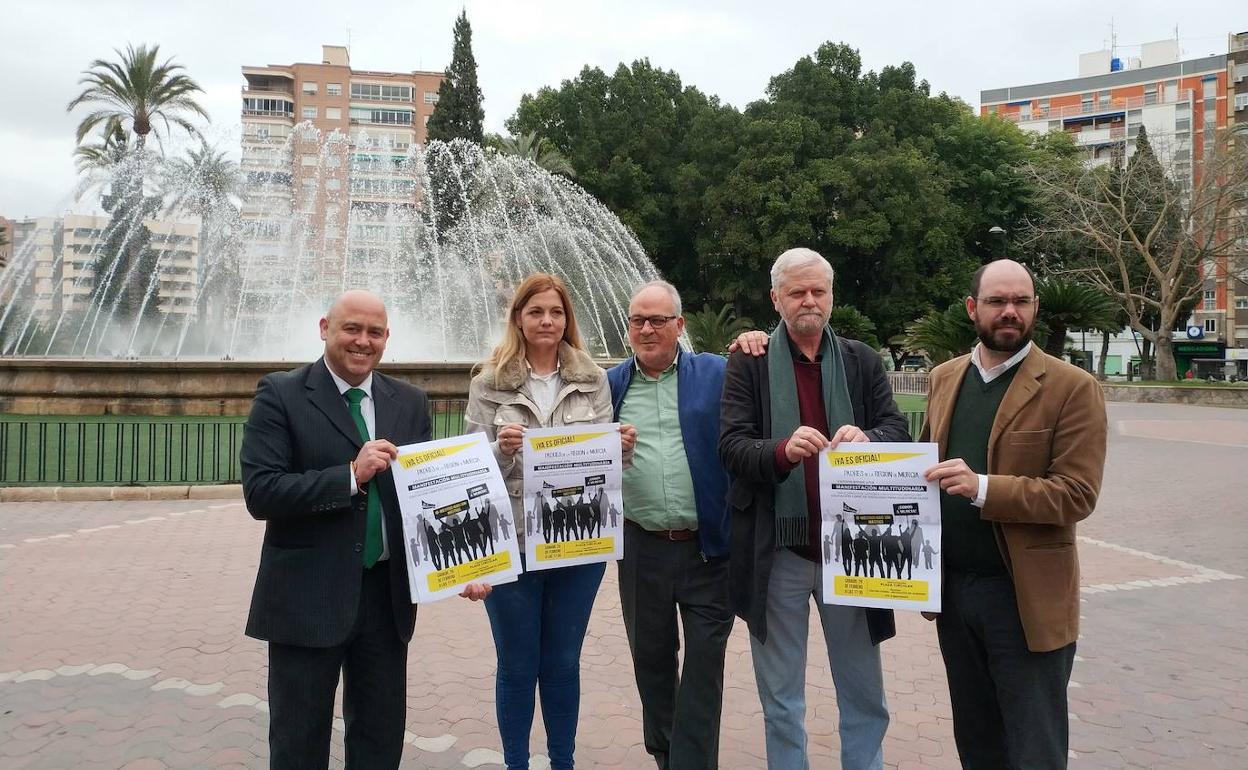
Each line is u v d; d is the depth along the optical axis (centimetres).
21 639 484
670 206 4016
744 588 290
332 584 257
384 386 287
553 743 315
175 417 1307
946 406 285
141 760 341
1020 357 271
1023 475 260
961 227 4041
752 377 303
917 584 265
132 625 510
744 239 3631
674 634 321
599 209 2873
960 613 273
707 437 313
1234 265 3538
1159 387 3091
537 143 3962
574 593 312
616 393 337
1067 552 259
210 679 428
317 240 2216
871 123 3825
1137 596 614
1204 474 1282
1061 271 3759
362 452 258
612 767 344
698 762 292
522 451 298
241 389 1338
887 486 269
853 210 3612
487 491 279
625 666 463
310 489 249
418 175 2392
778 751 293
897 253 3609
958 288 3712
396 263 2253
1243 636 522
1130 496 1080
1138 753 360
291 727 257
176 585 597
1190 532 852
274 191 2358
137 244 2600
